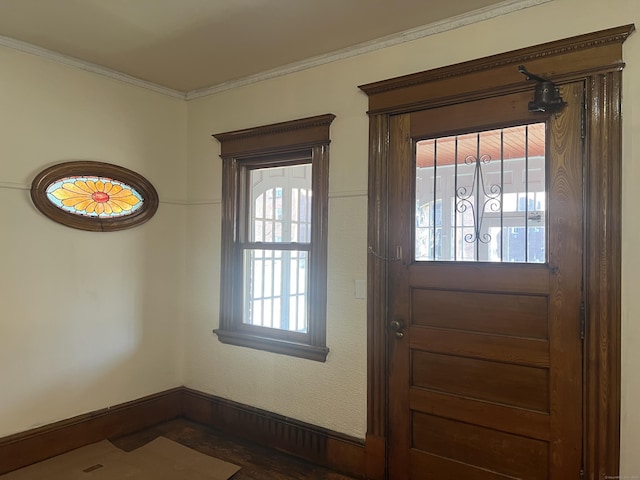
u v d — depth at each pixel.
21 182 2.70
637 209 1.95
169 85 3.43
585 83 2.06
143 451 2.95
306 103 2.95
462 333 2.37
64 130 2.90
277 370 3.05
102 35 2.62
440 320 2.45
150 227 3.38
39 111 2.78
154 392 3.40
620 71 1.98
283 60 2.96
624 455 1.97
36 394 2.76
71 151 2.93
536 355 2.17
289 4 2.28
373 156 2.64
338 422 2.77
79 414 2.97
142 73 3.19
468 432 2.36
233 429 3.24
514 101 2.24
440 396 2.43
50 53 2.82
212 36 2.63
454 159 2.42
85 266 3.00
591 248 2.04
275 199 3.20
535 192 2.19
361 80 2.72
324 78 2.87
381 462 2.58
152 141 3.39
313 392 2.88
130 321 3.25
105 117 3.11
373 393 2.62
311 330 2.89
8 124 2.65
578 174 2.07
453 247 2.42
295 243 3.06
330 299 2.81
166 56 2.91
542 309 2.17
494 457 2.28
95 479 2.56
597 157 2.02
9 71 2.66
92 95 3.04
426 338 2.47
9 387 2.65
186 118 3.63
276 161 3.15
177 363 3.57
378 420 2.60
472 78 2.34
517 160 2.24
